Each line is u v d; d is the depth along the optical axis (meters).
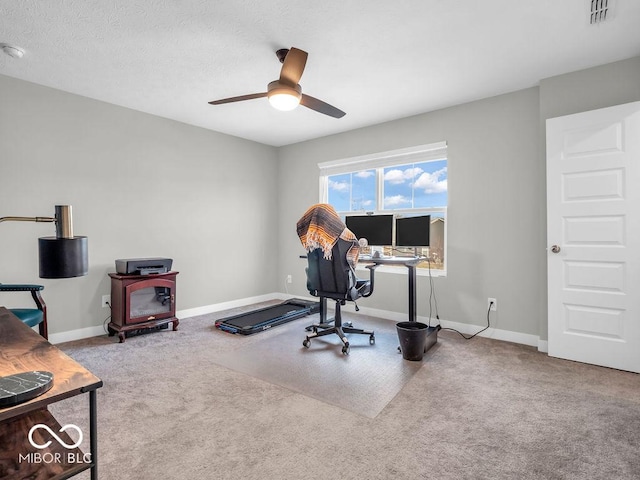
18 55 2.53
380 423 1.87
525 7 2.03
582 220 2.71
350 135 4.43
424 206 3.94
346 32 2.28
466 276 3.53
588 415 1.95
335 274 2.98
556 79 2.91
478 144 3.45
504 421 1.89
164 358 2.81
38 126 3.05
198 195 4.27
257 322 3.70
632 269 2.52
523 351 3.00
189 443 1.69
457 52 2.54
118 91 3.21
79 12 2.05
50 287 3.13
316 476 1.47
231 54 2.56
